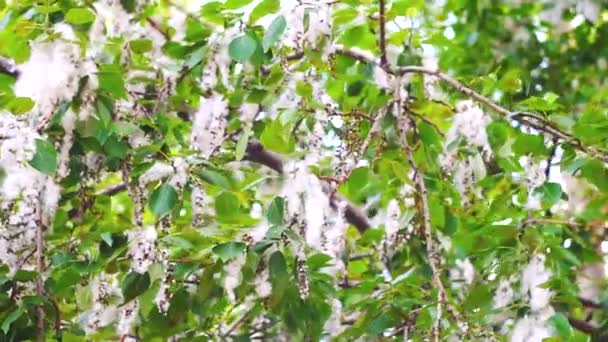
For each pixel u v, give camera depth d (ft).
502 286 11.97
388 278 12.57
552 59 14.21
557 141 11.73
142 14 12.05
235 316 12.16
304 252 11.12
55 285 11.27
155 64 11.99
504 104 12.66
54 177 11.03
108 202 12.00
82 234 11.30
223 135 11.85
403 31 12.32
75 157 11.30
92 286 11.42
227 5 11.66
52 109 10.95
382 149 12.15
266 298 11.50
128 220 11.55
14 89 11.45
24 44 11.48
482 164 11.85
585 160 11.52
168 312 11.32
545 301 11.82
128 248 11.20
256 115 12.09
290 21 11.43
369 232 12.57
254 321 11.94
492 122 12.16
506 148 11.89
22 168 10.69
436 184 12.36
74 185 11.51
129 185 11.30
